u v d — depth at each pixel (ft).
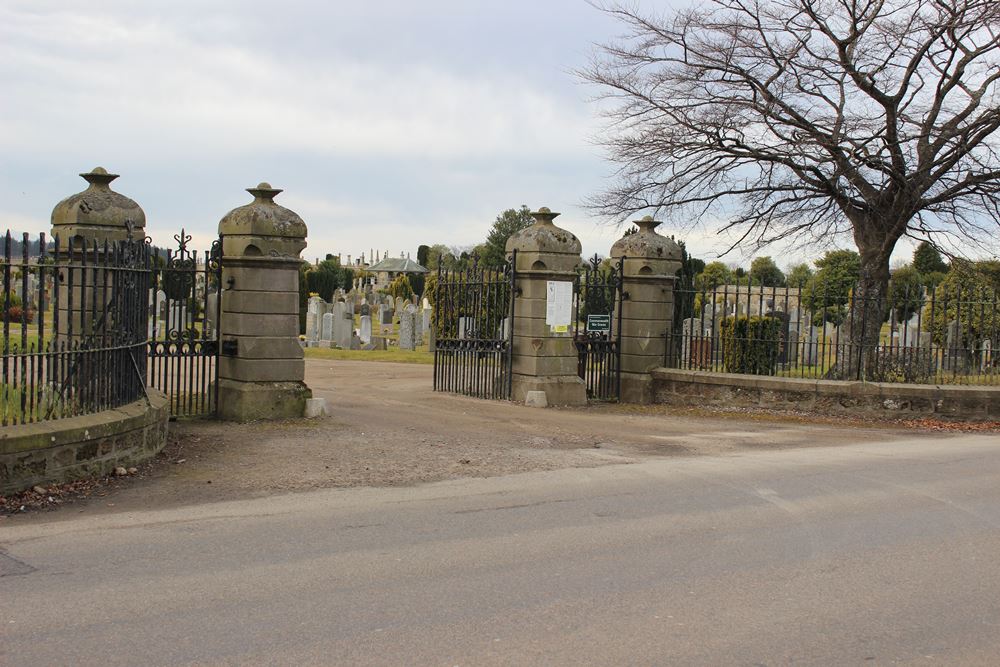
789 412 53.93
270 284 42.50
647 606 18.89
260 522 25.21
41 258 27.99
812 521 26.73
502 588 19.88
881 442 43.68
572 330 56.29
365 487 30.14
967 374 56.49
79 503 26.68
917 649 16.88
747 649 16.66
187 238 41.57
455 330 60.64
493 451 37.47
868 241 63.31
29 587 19.35
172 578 20.12
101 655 15.80
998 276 74.90
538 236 54.44
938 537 25.16
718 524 26.11
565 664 15.76
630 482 32.07
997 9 53.16
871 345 55.11
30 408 29.48
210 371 44.78
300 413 43.42
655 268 58.90
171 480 30.07
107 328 31.17
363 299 165.27
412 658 15.89
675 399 57.93
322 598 18.98
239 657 15.80
